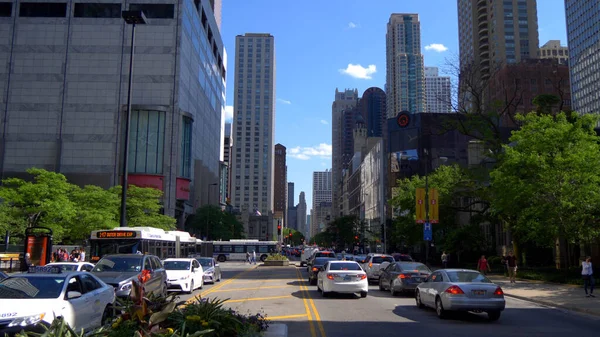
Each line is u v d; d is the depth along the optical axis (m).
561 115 30.39
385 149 93.38
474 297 13.80
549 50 161.88
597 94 122.06
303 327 12.47
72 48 70.62
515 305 18.89
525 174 28.78
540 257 43.91
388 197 86.12
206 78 93.00
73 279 10.54
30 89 69.62
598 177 26.39
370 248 106.12
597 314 15.97
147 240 26.75
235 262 70.56
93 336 6.33
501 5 151.38
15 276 10.33
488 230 53.25
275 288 24.97
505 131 74.75
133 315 6.62
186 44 74.62
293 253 110.50
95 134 68.75
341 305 17.55
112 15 71.38
